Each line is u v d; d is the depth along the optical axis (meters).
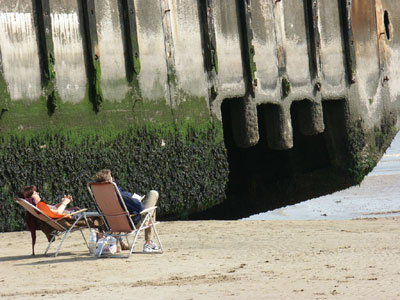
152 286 22.03
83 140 46.88
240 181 74.25
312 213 85.81
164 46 53.16
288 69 63.94
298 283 21.47
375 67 73.19
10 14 43.16
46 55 44.75
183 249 32.25
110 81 49.03
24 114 43.62
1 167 42.34
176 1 54.41
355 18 70.75
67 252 32.56
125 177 49.53
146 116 51.38
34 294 21.36
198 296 19.73
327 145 71.75
